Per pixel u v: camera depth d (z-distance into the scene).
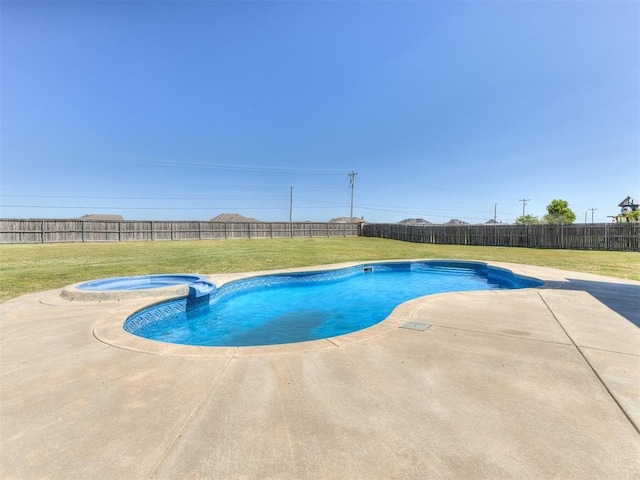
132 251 14.09
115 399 2.18
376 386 2.35
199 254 13.16
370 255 13.52
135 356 2.96
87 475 1.46
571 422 1.87
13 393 2.28
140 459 1.57
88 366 2.74
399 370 2.62
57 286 6.70
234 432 1.80
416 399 2.15
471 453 1.61
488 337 3.44
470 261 10.88
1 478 1.44
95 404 2.12
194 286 5.93
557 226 16.94
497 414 1.96
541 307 4.74
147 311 4.96
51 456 1.60
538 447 1.65
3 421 1.92
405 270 11.34
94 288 6.35
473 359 2.85
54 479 1.44
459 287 9.06
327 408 2.05
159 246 16.80
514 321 4.04
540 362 2.77
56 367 2.72
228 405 2.09
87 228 18.58
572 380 2.42
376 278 10.30
